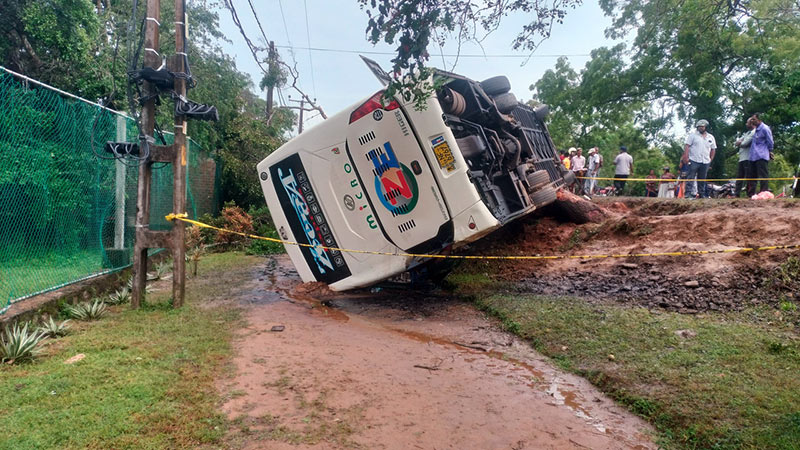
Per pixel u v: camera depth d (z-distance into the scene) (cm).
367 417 368
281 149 804
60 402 359
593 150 1573
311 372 454
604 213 974
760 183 961
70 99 704
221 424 346
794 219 659
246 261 1173
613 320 560
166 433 327
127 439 314
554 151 1062
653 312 573
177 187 648
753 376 397
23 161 641
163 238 652
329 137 758
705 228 743
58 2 992
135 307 647
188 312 635
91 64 1082
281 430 343
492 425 364
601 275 730
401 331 617
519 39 434
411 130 691
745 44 1722
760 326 497
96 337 516
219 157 1731
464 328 621
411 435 345
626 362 457
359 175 741
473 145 689
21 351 439
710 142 1159
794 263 569
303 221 803
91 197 758
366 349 532
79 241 735
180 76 640
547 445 337
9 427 319
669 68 2086
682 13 570
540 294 710
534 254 913
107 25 1307
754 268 595
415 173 698
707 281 609
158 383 400
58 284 660
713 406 363
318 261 802
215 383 415
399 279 820
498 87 794
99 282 715
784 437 315
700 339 478
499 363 497
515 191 785
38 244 668
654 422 368
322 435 338
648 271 688
